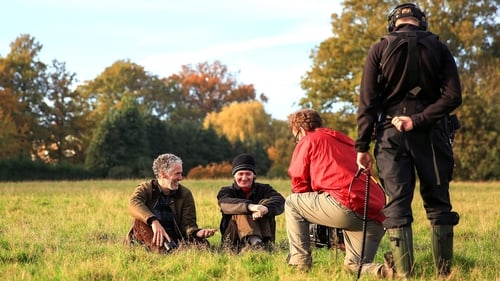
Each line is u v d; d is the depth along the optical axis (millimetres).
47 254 7094
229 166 58125
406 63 5316
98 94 94562
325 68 45781
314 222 6047
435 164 5379
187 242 7668
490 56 48094
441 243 5547
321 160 5918
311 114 6484
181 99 106062
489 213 13328
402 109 5391
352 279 5594
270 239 7996
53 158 67438
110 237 9344
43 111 67688
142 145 62531
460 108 43312
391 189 5387
